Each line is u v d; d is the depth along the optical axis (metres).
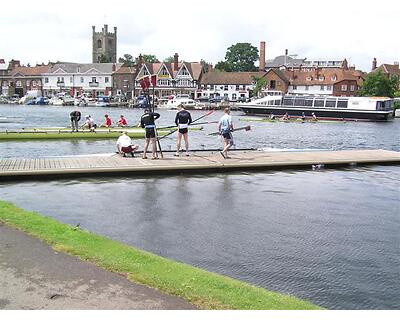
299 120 73.06
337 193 16.31
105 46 197.00
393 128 63.12
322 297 7.97
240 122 68.88
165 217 12.59
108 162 19.95
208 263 9.36
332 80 122.81
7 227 9.41
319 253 10.08
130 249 8.45
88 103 128.00
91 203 13.98
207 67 150.62
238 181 18.03
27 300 6.06
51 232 9.16
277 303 6.32
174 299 6.22
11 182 16.95
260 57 138.75
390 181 18.86
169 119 77.06
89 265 7.39
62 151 28.64
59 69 147.75
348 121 74.81
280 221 12.48
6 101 143.62
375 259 9.80
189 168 19.27
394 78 108.19
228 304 6.15
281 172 20.50
